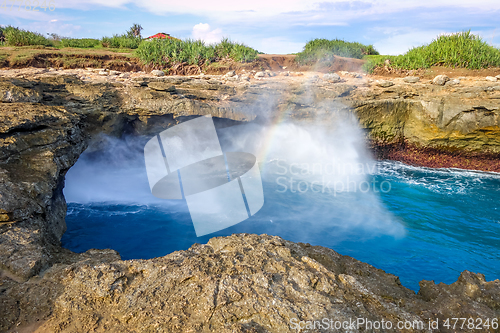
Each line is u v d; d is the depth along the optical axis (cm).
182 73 1795
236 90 1381
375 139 1459
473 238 862
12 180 583
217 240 513
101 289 395
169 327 341
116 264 439
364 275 480
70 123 812
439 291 435
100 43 2253
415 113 1411
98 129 1138
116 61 1734
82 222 859
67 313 371
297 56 2006
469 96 1346
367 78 1730
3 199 527
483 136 1330
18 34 1886
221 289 386
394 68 1827
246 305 366
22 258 449
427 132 1405
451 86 1462
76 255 532
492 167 1374
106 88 1191
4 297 387
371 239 846
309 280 405
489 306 400
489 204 1063
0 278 416
